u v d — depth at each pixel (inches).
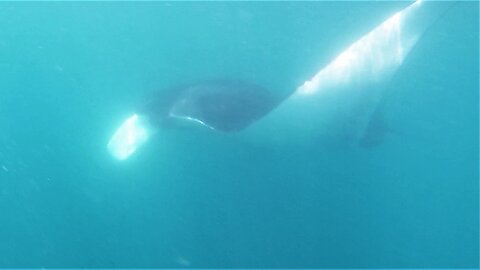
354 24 377.7
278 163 325.1
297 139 297.4
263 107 290.8
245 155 318.7
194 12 407.5
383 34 258.7
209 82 332.8
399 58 260.7
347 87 266.5
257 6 403.9
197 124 296.2
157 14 408.8
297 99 268.4
